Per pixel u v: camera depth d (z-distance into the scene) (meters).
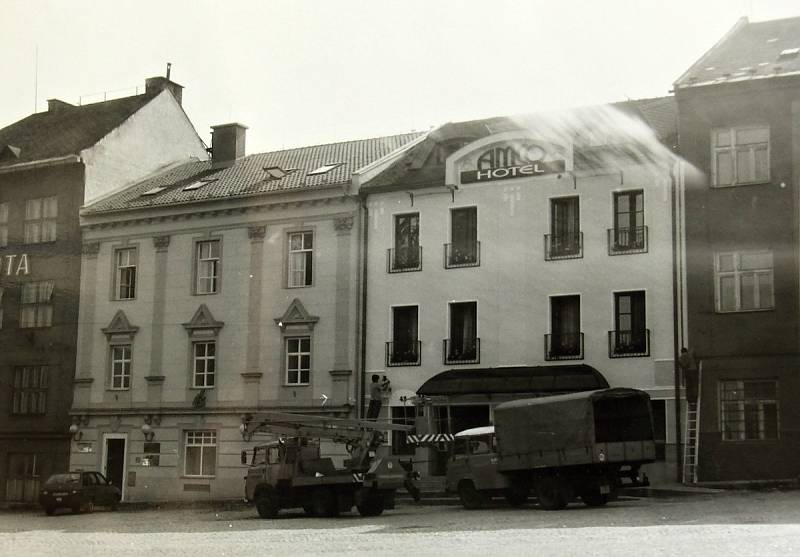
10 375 46.44
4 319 46.81
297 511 31.25
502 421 27.33
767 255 32.59
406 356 37.91
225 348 41.66
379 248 39.00
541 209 36.19
